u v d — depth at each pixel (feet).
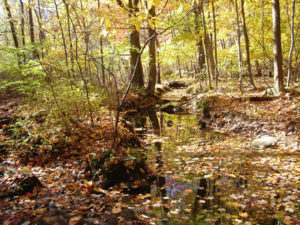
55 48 25.32
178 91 64.23
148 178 14.24
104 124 21.44
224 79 58.85
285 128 21.33
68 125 19.13
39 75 23.72
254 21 45.24
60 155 16.24
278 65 29.81
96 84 27.63
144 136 24.73
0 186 11.87
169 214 10.42
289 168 14.65
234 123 26.00
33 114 20.38
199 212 10.57
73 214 10.13
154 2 8.20
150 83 49.65
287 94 27.66
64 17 22.74
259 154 17.70
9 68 23.62
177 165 16.33
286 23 43.96
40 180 13.08
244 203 11.16
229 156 17.65
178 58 67.92
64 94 21.48
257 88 38.68
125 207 10.97
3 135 18.67
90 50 23.61
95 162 14.20
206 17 46.93
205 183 13.41
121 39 38.75
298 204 10.80
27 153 16.26
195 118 32.37
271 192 11.97
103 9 9.23
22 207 10.53
